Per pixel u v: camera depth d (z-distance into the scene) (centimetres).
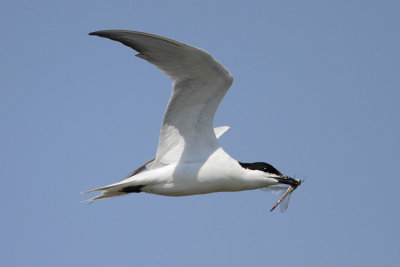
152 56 1177
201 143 1296
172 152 1305
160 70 1204
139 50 1160
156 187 1300
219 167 1289
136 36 1119
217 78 1205
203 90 1233
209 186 1303
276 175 1347
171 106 1255
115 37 1118
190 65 1184
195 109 1265
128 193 1327
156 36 1109
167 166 1298
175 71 1203
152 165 1318
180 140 1298
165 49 1152
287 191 1395
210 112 1267
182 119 1277
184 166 1289
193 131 1290
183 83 1220
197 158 1295
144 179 1287
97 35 1106
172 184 1294
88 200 1322
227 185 1311
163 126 1287
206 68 1184
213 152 1295
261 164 1351
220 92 1234
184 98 1245
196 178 1290
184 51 1148
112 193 1323
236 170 1301
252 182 1316
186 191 1305
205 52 1145
